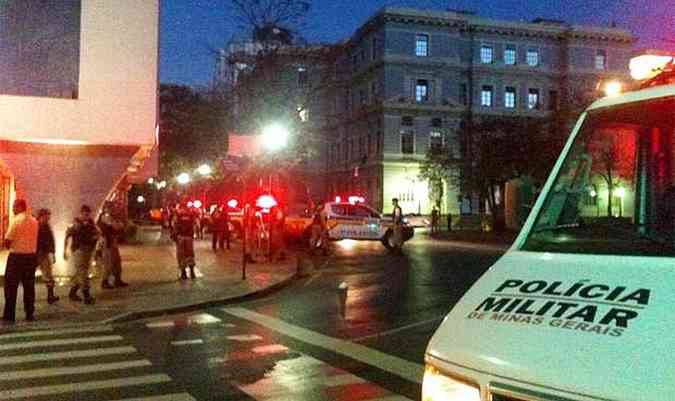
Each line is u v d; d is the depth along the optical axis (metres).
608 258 3.40
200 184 52.66
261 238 25.88
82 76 18.52
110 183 19.58
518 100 71.31
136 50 18.77
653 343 2.62
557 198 4.08
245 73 41.16
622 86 4.53
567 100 45.38
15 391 8.27
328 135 80.31
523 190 4.47
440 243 37.06
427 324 12.33
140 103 18.80
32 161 19.08
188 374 9.00
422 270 21.50
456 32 69.25
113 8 18.70
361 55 73.00
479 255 27.67
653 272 3.11
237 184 44.81
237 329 12.36
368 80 71.19
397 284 18.22
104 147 19.48
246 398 7.84
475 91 70.00
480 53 70.75
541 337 2.89
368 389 8.12
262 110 41.06
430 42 68.56
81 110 18.50
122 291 16.97
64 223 19.09
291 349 10.46
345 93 76.69
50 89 18.47
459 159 54.53
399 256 27.12
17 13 18.31
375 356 9.86
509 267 3.67
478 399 2.93
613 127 4.09
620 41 72.38
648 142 3.89
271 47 40.09
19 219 13.04
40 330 12.43
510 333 3.01
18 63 18.25
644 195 3.83
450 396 3.07
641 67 4.54
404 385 8.29
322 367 9.24
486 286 3.54
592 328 2.82
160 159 49.41
